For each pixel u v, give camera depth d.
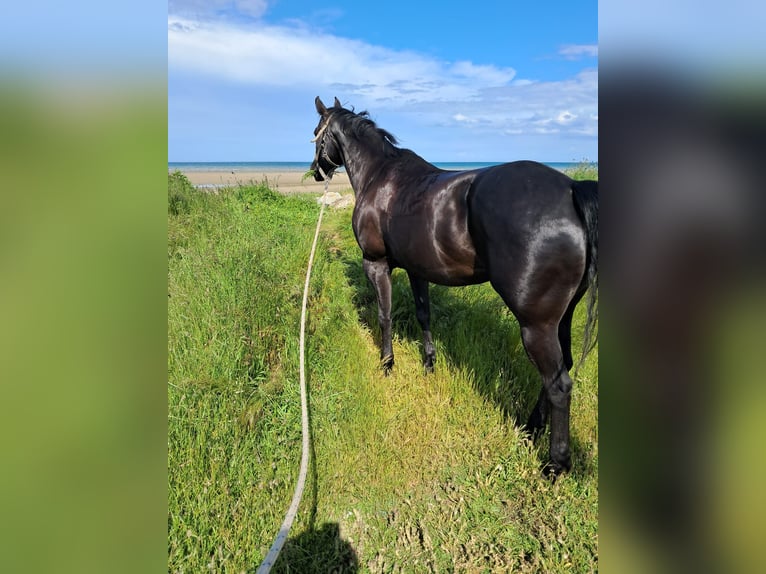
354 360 3.18
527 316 2.09
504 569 1.87
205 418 2.45
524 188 2.04
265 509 2.06
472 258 2.37
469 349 3.21
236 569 1.79
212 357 2.87
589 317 1.91
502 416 2.68
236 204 7.31
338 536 2.03
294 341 3.22
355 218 3.20
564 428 2.18
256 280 3.75
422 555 1.94
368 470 2.34
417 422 2.68
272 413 2.66
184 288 3.64
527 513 2.12
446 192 2.42
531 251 1.98
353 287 4.59
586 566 1.84
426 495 2.24
